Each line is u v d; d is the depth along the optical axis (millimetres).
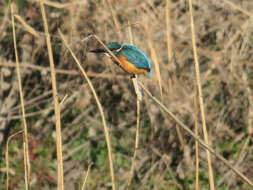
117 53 9555
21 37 12766
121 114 14109
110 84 13250
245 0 13570
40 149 14328
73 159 14156
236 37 13375
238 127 14023
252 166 13000
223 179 12719
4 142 13805
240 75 13352
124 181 12914
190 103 12664
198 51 13742
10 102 13719
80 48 8875
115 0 12438
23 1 12789
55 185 13664
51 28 11383
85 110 13984
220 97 14250
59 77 13016
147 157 13164
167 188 12531
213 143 13719
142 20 12750
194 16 14055
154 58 8438
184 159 12617
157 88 12719
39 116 14594
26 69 13406
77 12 11734
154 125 12680
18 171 13773
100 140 14133
